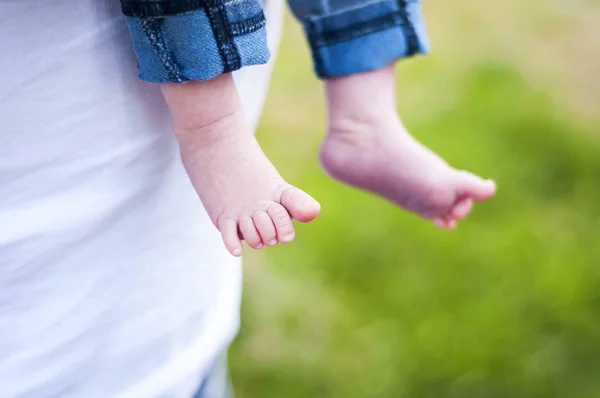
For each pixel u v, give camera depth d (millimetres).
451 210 1275
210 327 1093
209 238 1049
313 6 1142
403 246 2480
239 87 1042
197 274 1040
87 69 816
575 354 2186
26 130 799
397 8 1165
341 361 2191
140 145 892
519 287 2350
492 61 3293
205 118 899
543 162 2771
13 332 875
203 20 834
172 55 835
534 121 2930
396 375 2152
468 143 2824
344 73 1182
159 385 1022
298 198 897
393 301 2336
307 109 3092
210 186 918
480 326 2250
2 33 753
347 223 2541
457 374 2148
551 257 2426
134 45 838
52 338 899
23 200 828
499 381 2131
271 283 2377
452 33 3498
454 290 2355
